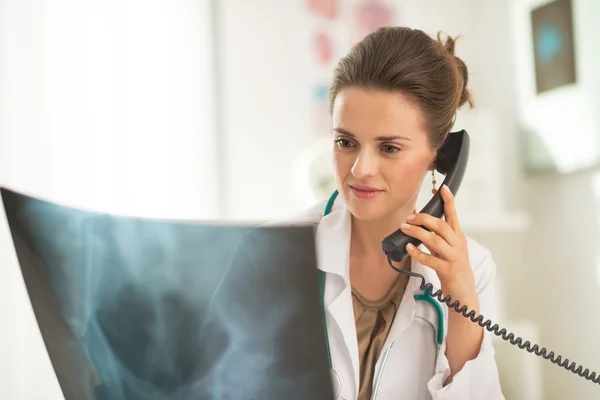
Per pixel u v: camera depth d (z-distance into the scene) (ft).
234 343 2.25
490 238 9.34
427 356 3.86
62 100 8.55
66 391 2.45
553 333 8.88
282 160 9.57
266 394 2.22
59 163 8.52
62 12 8.58
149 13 8.98
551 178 8.89
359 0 9.96
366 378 3.77
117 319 2.36
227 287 2.26
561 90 8.50
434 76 3.43
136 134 8.87
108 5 8.79
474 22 10.45
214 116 9.26
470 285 3.52
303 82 9.67
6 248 8.13
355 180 3.42
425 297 3.84
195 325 2.28
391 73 3.29
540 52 8.88
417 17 10.25
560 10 8.47
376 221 3.84
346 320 3.67
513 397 7.13
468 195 8.87
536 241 9.18
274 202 9.52
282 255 2.21
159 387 2.32
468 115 8.89
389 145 3.34
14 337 8.14
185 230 2.33
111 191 8.73
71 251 2.42
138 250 2.35
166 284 2.32
